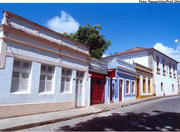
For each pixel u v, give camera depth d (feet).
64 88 31.86
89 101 37.04
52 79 29.35
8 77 21.91
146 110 32.99
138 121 22.41
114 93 46.47
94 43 56.24
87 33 56.34
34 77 25.48
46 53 27.78
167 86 91.40
